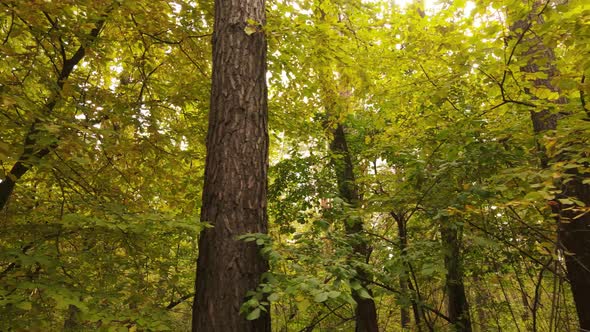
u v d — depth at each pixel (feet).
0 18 12.47
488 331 21.38
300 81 18.44
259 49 11.18
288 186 24.80
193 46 15.66
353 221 14.12
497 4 10.36
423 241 13.43
